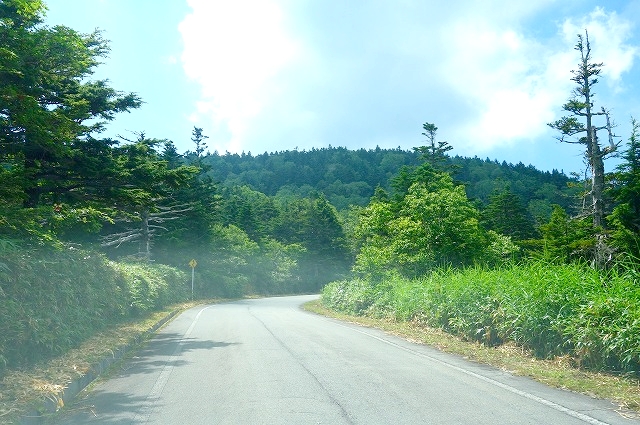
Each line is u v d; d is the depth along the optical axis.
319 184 153.00
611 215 22.91
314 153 181.00
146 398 6.95
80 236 25.94
